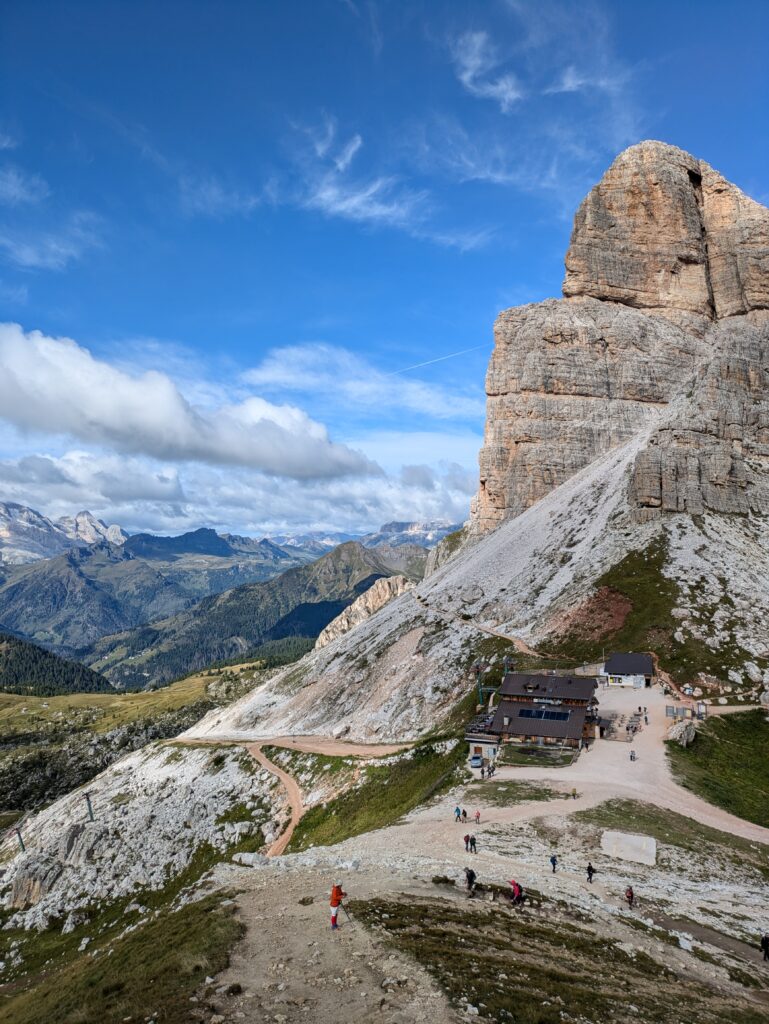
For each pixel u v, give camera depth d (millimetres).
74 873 120125
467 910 35906
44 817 154250
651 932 37156
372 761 108000
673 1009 27031
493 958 28953
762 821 66188
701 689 103625
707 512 157125
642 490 161250
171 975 27094
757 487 164750
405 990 24625
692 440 169625
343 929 30938
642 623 122938
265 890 39375
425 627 158375
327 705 150375
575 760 81875
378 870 45000
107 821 130000
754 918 42938
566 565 158250
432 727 116500
